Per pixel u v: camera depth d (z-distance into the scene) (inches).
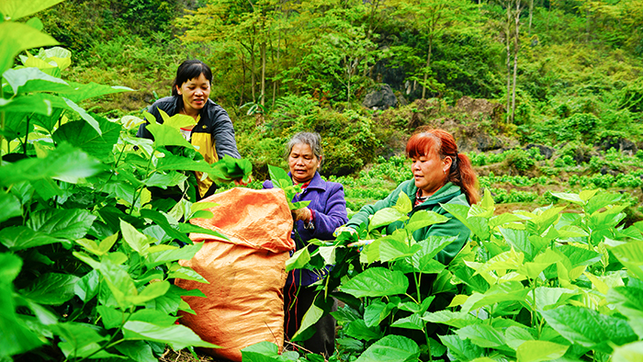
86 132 34.3
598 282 33.6
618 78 1327.5
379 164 782.5
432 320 37.2
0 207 22.0
